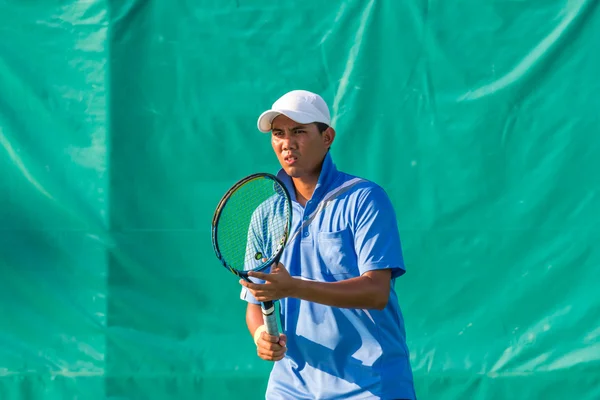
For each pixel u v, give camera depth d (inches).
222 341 642.2
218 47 654.5
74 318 644.1
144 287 645.9
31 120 656.4
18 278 648.4
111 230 648.4
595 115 634.2
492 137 638.5
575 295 627.8
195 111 653.3
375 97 645.9
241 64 653.9
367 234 383.2
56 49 659.4
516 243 634.2
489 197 637.3
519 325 628.7
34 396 640.4
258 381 637.3
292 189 416.2
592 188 631.2
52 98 656.4
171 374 639.1
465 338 629.9
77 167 653.9
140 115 653.9
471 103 641.0
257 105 651.5
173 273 645.9
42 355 642.8
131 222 649.0
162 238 648.4
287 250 403.9
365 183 397.7
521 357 624.4
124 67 657.0
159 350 641.0
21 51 660.1
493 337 629.0
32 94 657.0
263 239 416.5
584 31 636.1
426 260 637.3
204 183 650.2
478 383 625.0
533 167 636.1
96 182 651.5
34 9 662.5
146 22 658.8
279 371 413.1
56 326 644.7
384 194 396.8
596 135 633.0
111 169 652.1
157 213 649.6
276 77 652.7
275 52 652.7
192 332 643.5
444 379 626.5
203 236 647.8
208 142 651.5
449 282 635.5
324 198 398.6
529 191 634.8
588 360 618.2
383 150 642.8
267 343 379.2
